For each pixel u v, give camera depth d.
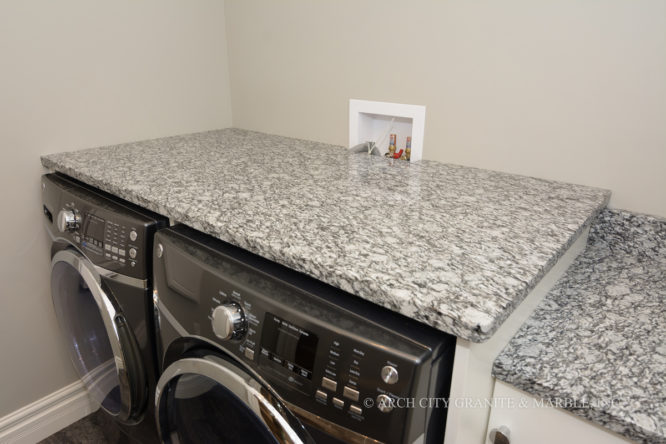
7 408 1.64
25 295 1.58
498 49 1.20
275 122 1.81
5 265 1.50
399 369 0.62
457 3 1.24
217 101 1.91
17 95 1.38
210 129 1.92
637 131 1.05
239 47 1.83
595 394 0.64
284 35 1.66
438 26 1.29
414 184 1.19
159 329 1.07
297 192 1.10
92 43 1.49
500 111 1.24
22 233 1.51
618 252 1.11
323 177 1.24
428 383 0.64
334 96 1.59
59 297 1.49
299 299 0.75
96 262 1.18
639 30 1.00
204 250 0.92
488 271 0.72
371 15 1.42
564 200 1.07
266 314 0.76
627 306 0.86
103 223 1.15
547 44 1.12
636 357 0.72
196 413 1.02
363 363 0.65
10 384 1.62
